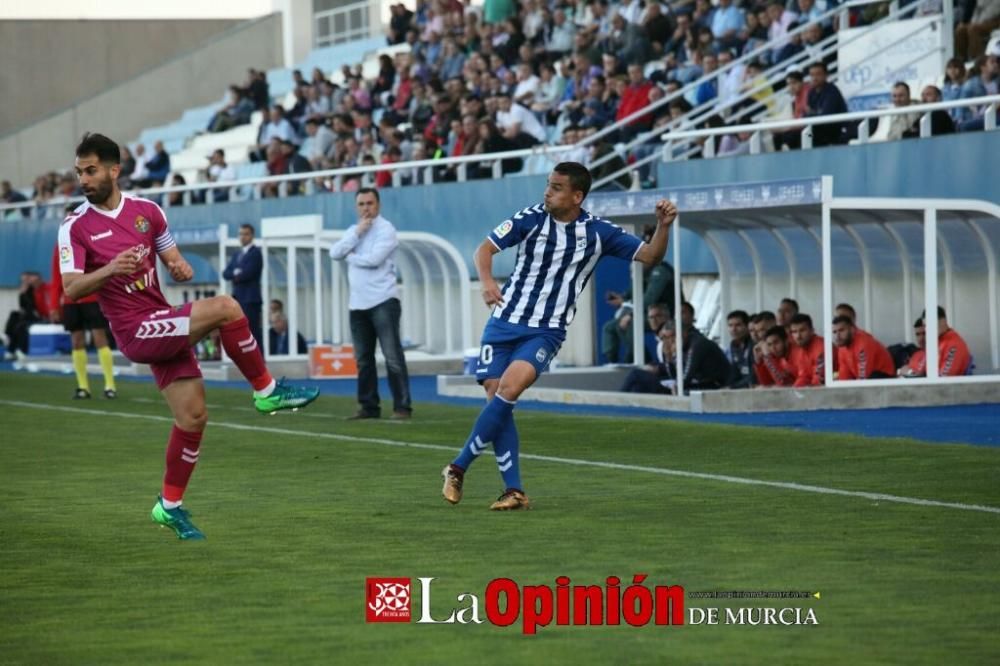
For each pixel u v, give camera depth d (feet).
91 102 197.77
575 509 43.73
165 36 210.59
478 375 44.60
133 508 45.98
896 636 28.48
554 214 43.19
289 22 192.54
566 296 43.55
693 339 80.53
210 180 158.92
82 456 60.54
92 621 30.71
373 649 28.12
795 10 111.65
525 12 138.92
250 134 172.14
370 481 51.01
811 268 86.33
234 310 38.37
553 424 68.80
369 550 37.73
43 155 197.77
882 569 34.35
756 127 94.94
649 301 92.94
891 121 93.40
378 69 165.78
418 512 43.75
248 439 65.36
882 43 101.76
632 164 107.86
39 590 33.83
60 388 102.47
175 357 39.17
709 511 42.93
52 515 44.75
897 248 82.84
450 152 127.44
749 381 80.48
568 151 109.60
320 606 31.71
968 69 94.58
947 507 42.93
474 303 116.88
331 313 123.85
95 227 38.09
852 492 46.06
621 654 27.50
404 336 116.78
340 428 69.46
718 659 27.07
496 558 36.27
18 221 173.47
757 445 59.06
